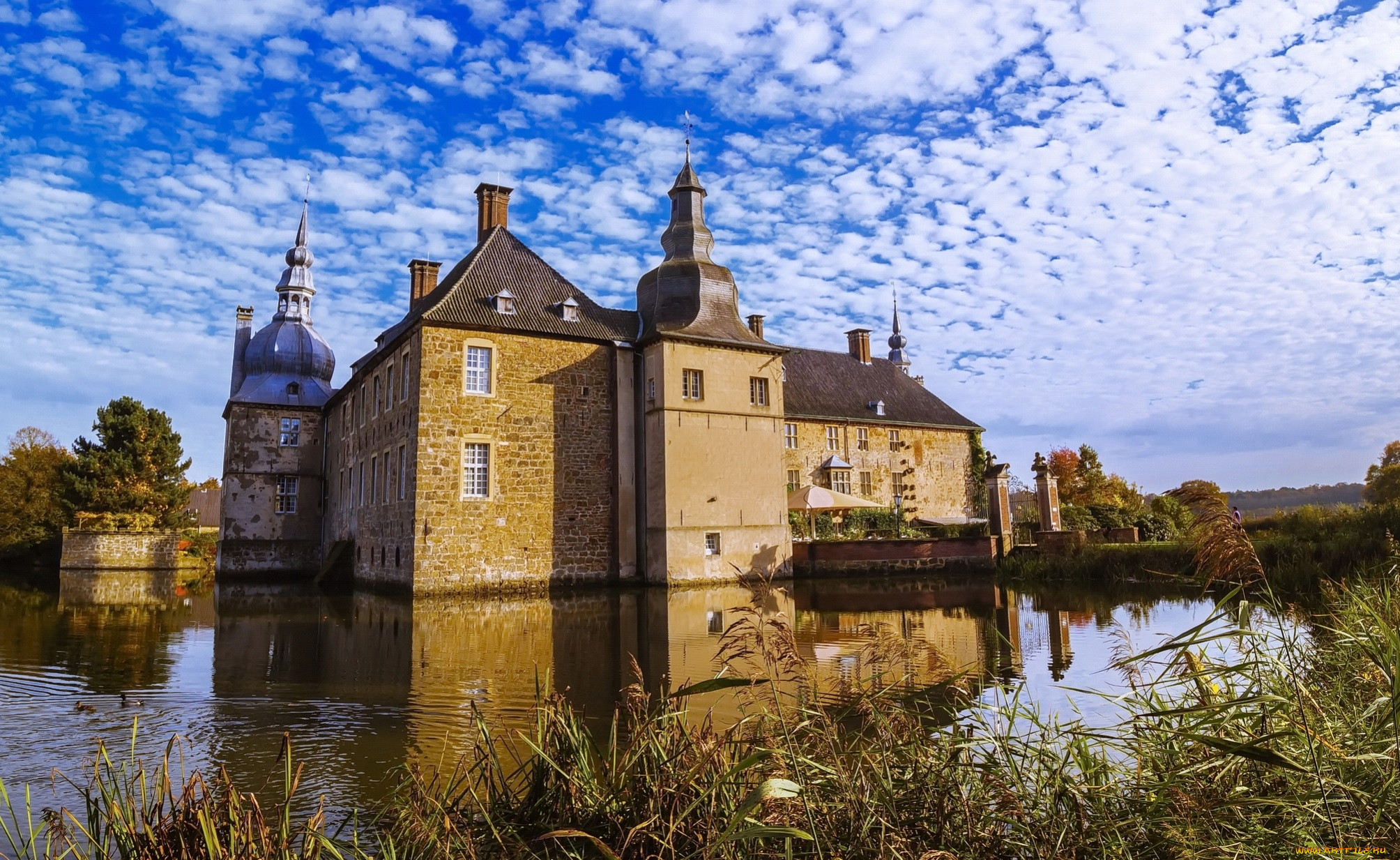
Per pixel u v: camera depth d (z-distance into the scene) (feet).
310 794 18.62
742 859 11.75
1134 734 14.30
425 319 76.54
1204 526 14.78
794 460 123.44
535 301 85.92
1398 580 27.07
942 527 119.34
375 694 29.60
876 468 132.05
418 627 50.21
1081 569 73.82
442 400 76.74
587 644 41.63
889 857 11.43
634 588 79.51
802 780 12.88
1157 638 37.35
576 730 15.65
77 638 46.32
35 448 160.04
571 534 82.02
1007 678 28.78
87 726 25.17
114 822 12.27
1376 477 152.25
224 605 68.03
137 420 144.15
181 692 30.30
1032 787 13.85
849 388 135.64
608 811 13.84
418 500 74.59
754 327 126.82
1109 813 12.51
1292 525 66.54
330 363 126.41
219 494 216.95
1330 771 12.22
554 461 82.07
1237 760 12.87
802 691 16.16
